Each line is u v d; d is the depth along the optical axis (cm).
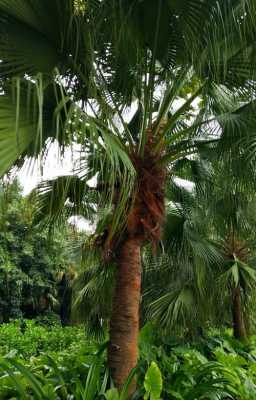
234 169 378
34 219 416
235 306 690
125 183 286
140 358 467
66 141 248
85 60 318
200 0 285
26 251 1137
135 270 363
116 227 326
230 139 369
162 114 380
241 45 314
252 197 482
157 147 367
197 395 385
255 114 353
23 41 296
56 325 1170
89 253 501
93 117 305
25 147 252
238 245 680
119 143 324
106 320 639
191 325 592
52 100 278
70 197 384
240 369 520
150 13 308
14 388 357
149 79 357
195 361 527
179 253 538
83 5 283
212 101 415
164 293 612
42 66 306
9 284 1176
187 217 545
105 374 353
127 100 370
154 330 574
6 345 888
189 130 391
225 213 538
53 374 398
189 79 381
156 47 329
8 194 262
